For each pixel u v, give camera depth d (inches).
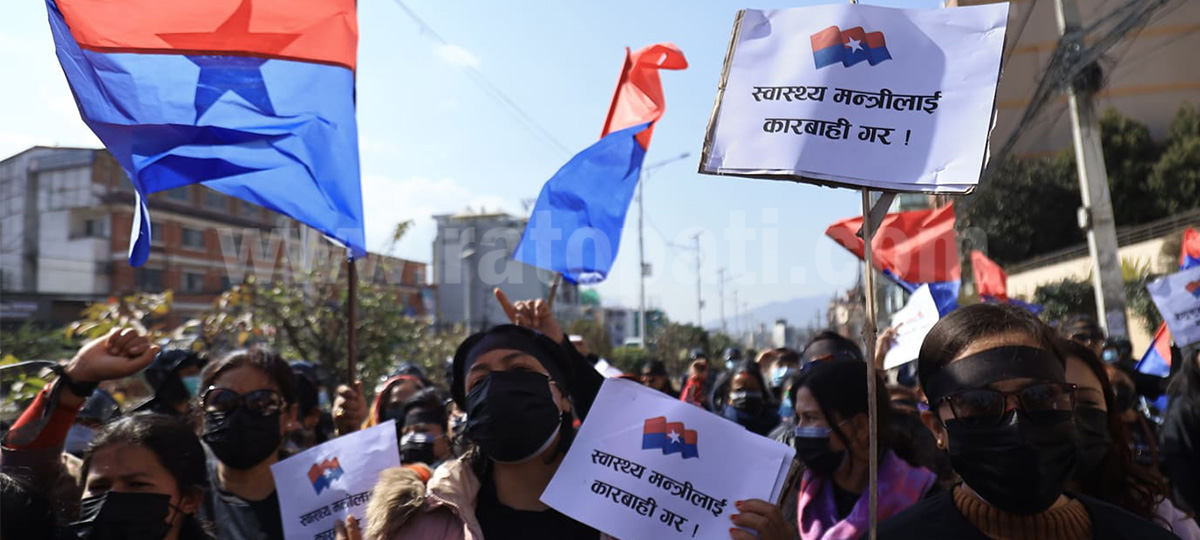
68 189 1010.7
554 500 91.3
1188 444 149.6
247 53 135.9
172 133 129.6
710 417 93.4
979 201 1077.8
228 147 134.0
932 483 115.0
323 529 114.6
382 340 441.7
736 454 91.5
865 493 114.6
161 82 130.0
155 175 127.6
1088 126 448.1
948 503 75.5
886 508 113.5
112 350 104.3
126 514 93.1
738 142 89.0
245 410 117.3
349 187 142.4
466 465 97.3
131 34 128.3
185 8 132.4
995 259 1170.6
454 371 104.3
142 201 124.2
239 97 135.2
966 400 70.1
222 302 404.2
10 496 77.2
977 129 85.0
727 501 89.6
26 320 896.3
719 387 263.9
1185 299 192.2
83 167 1011.9
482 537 90.7
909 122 86.4
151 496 94.3
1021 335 71.6
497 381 94.5
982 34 88.0
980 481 70.3
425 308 1040.2
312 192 139.7
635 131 189.5
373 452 118.7
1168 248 799.1
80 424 145.8
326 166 140.6
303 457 118.1
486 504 96.3
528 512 95.4
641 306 1699.1
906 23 89.5
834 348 185.2
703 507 89.6
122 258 1026.1
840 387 119.3
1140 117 1242.6
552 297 178.1
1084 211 446.6
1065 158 1160.8
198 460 100.5
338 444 119.2
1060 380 69.5
